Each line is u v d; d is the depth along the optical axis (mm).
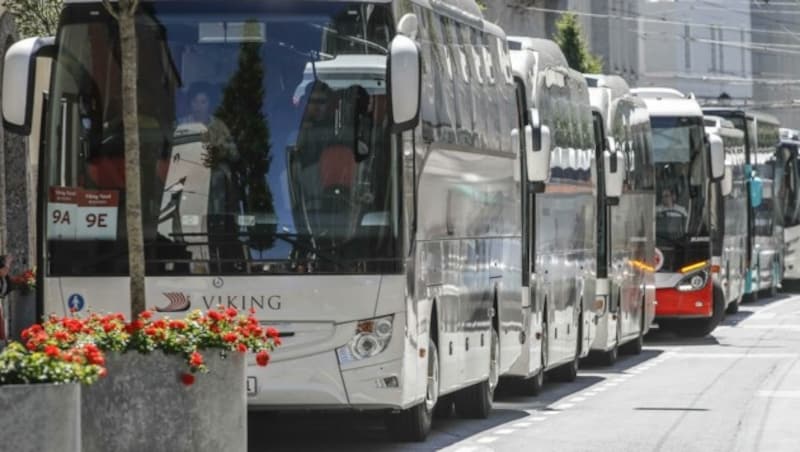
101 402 16609
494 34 26266
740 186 58969
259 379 19781
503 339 26203
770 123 68062
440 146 21922
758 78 116625
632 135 40594
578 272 33562
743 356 40750
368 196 19875
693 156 47781
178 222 20000
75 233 20141
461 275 23141
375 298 19812
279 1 20094
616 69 102000
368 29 20016
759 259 65938
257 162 19953
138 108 20125
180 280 19938
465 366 23531
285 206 19922
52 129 20219
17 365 13477
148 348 16672
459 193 23047
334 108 19969
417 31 21031
